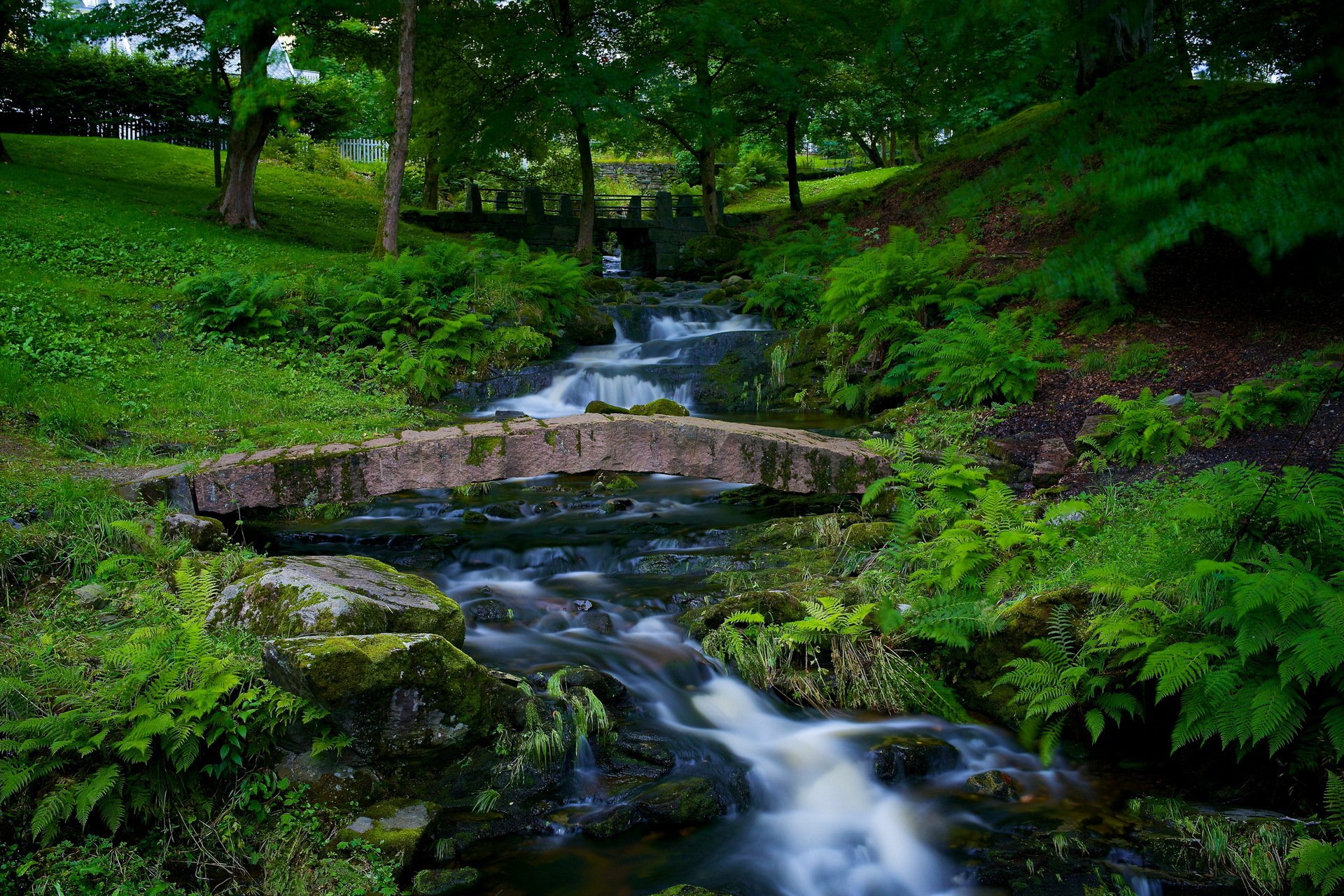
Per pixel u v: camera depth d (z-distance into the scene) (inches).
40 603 228.4
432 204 1133.7
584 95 711.7
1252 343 408.8
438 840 182.7
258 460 317.7
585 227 856.3
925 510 302.7
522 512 362.6
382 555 315.0
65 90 1144.8
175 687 185.6
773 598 256.2
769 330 625.0
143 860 165.2
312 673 176.2
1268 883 172.4
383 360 537.3
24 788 168.2
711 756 212.2
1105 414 398.3
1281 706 174.9
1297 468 198.5
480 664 234.1
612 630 262.4
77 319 496.7
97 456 348.2
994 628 230.5
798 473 344.2
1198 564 181.9
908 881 178.9
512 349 569.9
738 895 171.6
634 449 345.1
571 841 186.4
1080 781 209.2
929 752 213.0
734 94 976.9
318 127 1187.3
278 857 171.3
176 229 704.4
